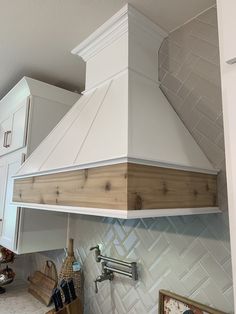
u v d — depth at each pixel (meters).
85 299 1.52
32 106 1.56
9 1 1.06
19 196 1.25
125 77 1.07
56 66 1.58
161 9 1.09
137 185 0.71
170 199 0.80
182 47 1.17
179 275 1.03
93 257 1.51
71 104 1.72
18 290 1.96
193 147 1.00
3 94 2.00
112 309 1.32
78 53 1.37
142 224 1.22
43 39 1.31
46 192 1.02
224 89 0.61
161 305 1.05
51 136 1.28
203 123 1.05
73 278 1.49
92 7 1.09
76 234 1.67
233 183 0.56
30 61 1.52
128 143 0.76
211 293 0.92
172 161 0.83
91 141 0.91
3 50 1.41
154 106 1.04
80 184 0.84
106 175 0.75
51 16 1.14
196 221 1.00
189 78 1.12
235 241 0.54
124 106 0.92
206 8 1.09
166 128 0.97
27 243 1.50
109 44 1.20
